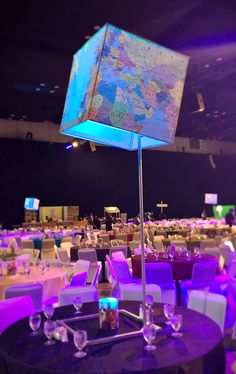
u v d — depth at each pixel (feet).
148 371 6.06
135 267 19.63
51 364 6.35
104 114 7.42
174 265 19.03
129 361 6.41
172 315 8.50
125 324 8.47
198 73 33.22
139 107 7.91
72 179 64.95
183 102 43.57
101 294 23.18
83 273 16.62
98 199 67.67
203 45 27.73
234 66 31.81
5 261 16.61
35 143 61.26
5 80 35.99
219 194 81.20
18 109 49.42
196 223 54.65
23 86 38.17
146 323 7.88
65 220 63.57
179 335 7.63
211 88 39.29
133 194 71.31
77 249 29.53
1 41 26.66
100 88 7.40
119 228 48.47
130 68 7.86
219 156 80.89
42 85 37.73
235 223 57.16
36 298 12.36
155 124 8.15
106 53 7.48
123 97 7.70
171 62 8.56
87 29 25.11
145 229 42.57
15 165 59.72
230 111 50.60
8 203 59.16
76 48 28.32
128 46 7.86
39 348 7.11
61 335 7.50
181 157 76.64
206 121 57.82
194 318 8.75
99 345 7.16
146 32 25.48
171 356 6.59
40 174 61.87
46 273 16.65
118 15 23.18
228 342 12.92
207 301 10.25
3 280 15.35
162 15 23.17
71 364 6.33
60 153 63.82
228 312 15.70
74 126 8.02
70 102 8.47
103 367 6.20
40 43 27.30
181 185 76.74
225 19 23.73
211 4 21.79
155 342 7.27
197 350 6.84
